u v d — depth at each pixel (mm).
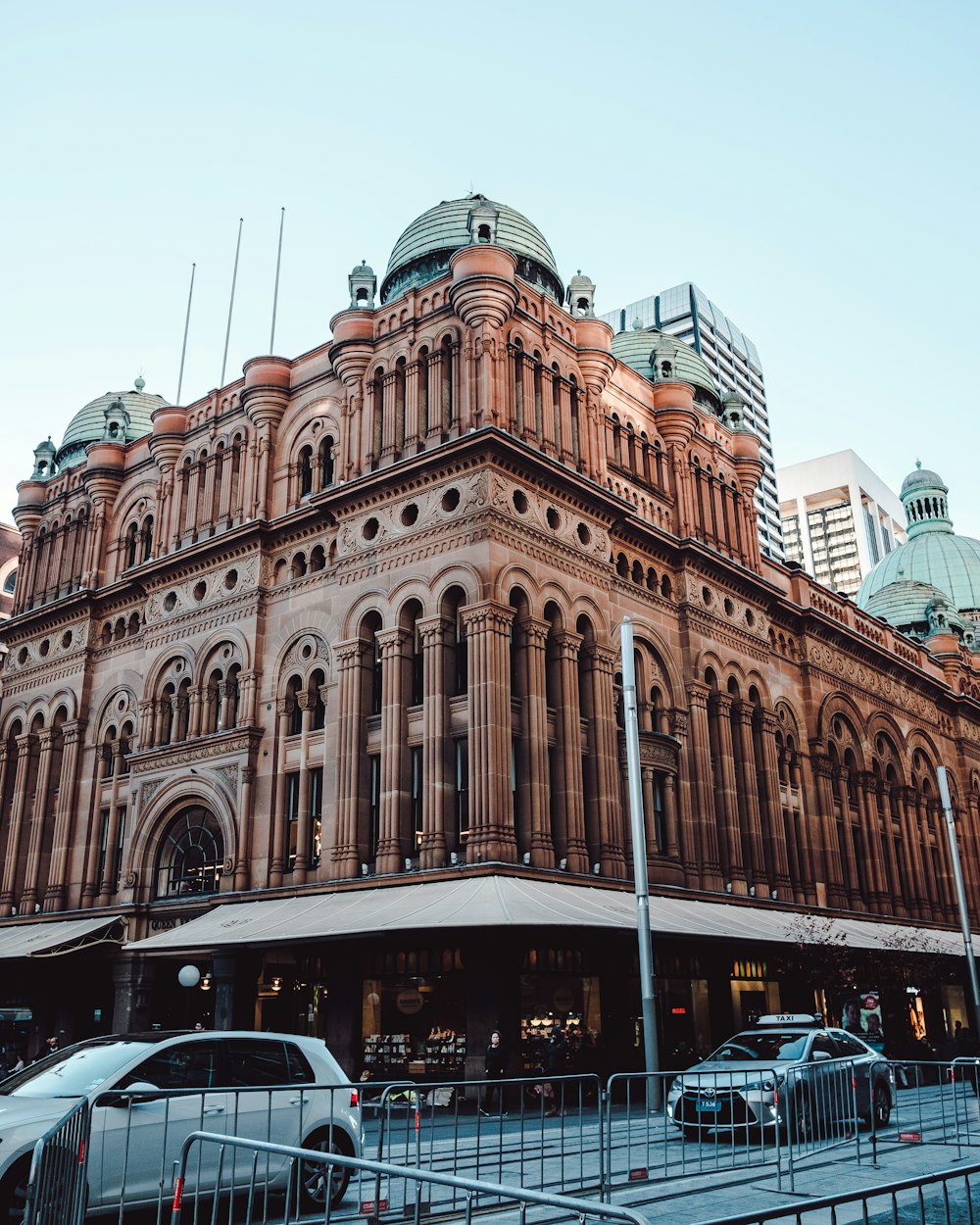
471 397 37094
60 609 49656
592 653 37906
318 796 37688
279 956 36438
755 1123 18359
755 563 51312
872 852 53719
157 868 42000
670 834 40156
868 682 58344
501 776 32344
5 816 49500
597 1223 13930
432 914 28922
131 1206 13117
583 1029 32656
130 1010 39844
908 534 104000
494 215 40062
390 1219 14383
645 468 46188
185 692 43656
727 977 39406
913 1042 39938
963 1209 12773
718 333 174000
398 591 36500
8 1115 12812
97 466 51312
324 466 42594
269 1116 14289
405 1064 31609
